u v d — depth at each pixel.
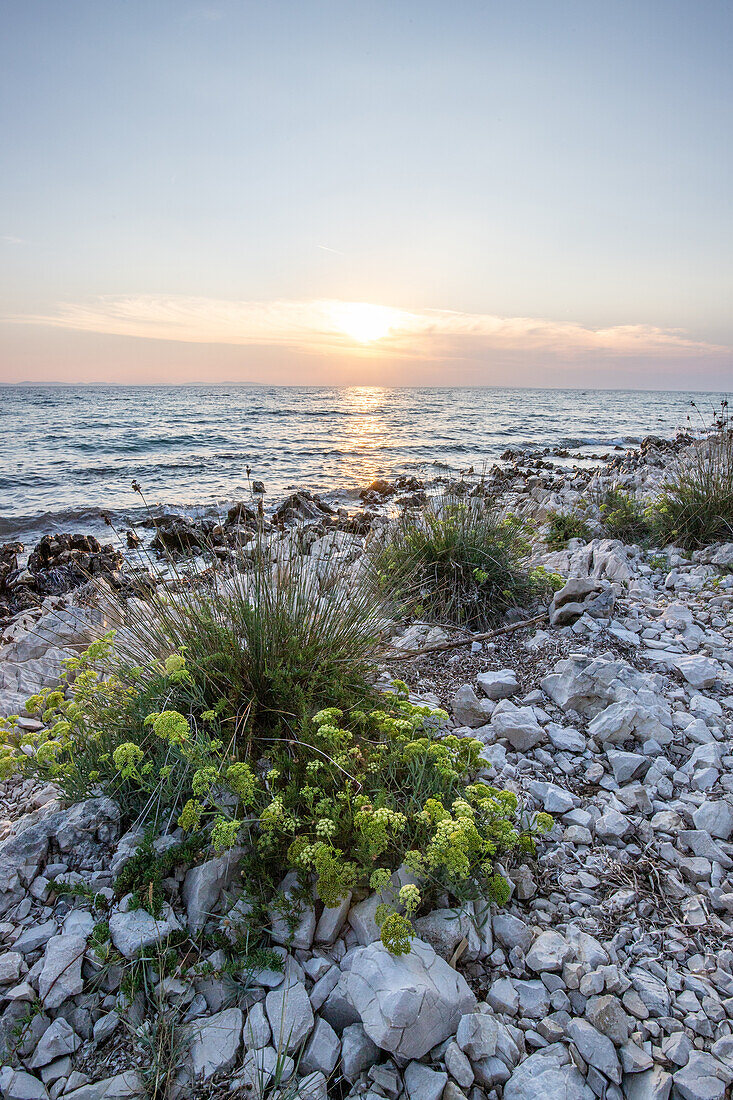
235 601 3.55
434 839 2.19
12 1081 1.89
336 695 3.12
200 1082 1.89
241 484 16.97
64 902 2.38
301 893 2.31
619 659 4.18
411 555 5.59
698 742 3.40
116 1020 2.04
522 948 2.26
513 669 4.32
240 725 2.98
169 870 2.44
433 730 3.28
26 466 19.58
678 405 81.25
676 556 6.52
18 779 3.43
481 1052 1.91
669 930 2.35
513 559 5.66
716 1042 1.93
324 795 2.58
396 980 1.96
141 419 40.41
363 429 34.78
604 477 12.87
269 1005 2.05
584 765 3.32
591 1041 1.94
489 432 33.97
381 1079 1.89
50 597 7.22
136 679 3.26
